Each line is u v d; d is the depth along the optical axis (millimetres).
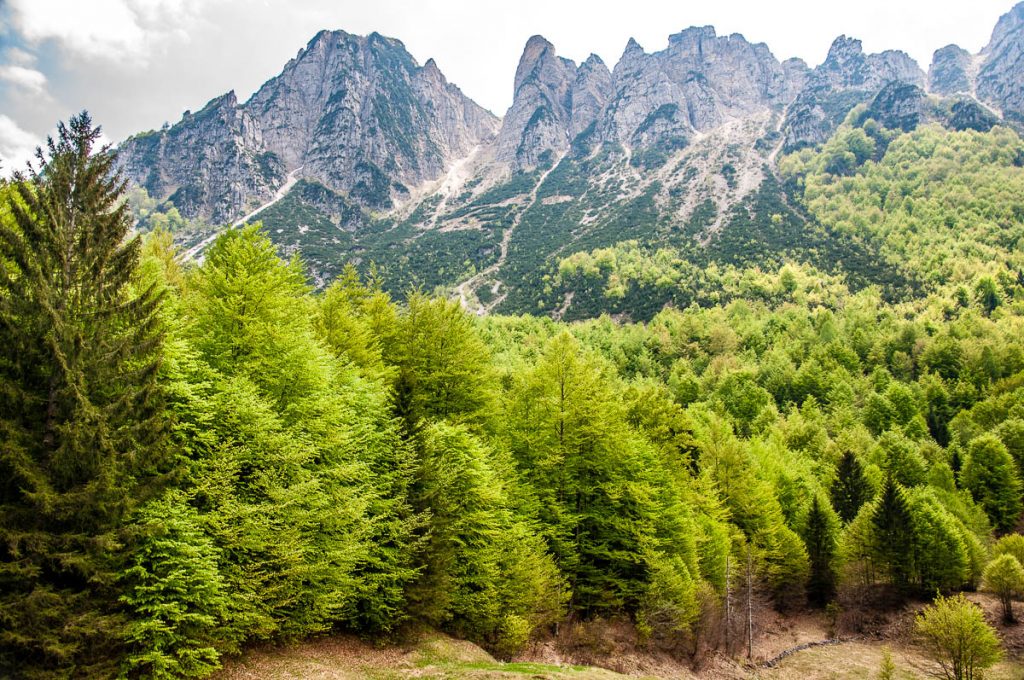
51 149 15203
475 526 24969
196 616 14266
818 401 102875
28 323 13758
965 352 108438
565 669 22672
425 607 22031
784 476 57125
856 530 51188
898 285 177000
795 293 172125
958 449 73250
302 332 24125
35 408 13727
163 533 14391
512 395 39156
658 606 30812
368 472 21969
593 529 32688
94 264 15125
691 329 144625
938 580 48500
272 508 16938
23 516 12648
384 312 36875
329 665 18844
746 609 39375
